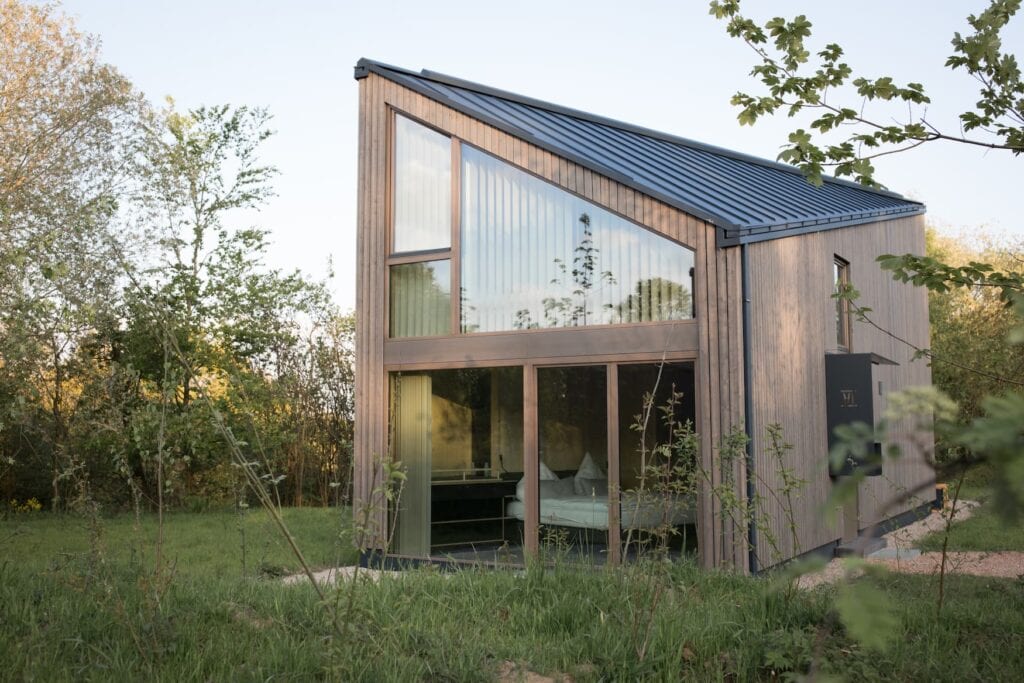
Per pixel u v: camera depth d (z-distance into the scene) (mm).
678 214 10070
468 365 11328
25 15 18062
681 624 5723
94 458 17188
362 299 12211
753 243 10070
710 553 9469
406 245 12047
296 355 22281
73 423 8992
